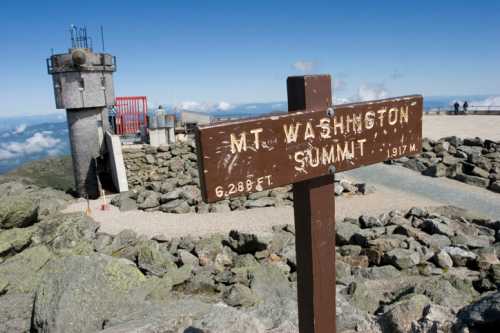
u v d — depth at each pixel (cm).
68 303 673
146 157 2291
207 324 468
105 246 1343
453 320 484
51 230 1466
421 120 394
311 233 341
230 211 1700
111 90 2348
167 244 1357
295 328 502
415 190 1875
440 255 1099
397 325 507
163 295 853
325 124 323
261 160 294
